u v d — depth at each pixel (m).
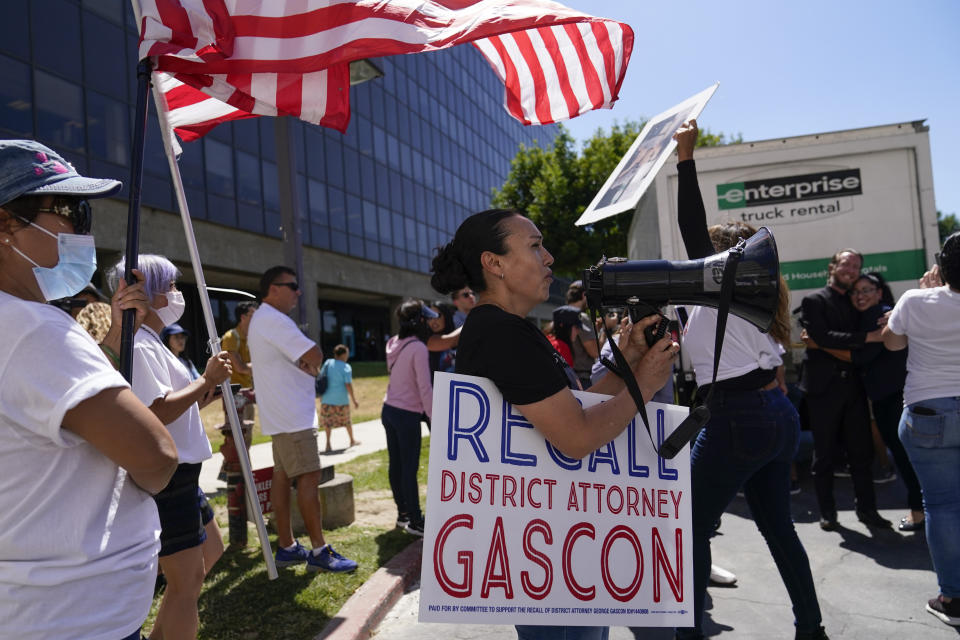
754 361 2.50
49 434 1.11
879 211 5.48
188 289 18.73
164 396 2.12
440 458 1.50
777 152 5.61
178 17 2.06
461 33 2.13
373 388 17.97
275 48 2.20
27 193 1.24
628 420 1.58
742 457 2.47
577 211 22.86
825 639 2.59
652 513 1.69
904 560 3.80
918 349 2.96
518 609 1.51
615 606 1.60
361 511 5.31
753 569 3.82
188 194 16.84
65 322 1.18
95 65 14.37
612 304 1.65
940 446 2.88
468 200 36.03
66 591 1.15
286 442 3.75
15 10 12.64
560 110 2.97
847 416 4.45
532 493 1.57
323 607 3.28
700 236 2.41
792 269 5.61
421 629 3.22
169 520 2.13
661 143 2.02
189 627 2.16
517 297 1.70
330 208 23.38
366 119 26.27
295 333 3.72
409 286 28.88
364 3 2.20
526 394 1.50
